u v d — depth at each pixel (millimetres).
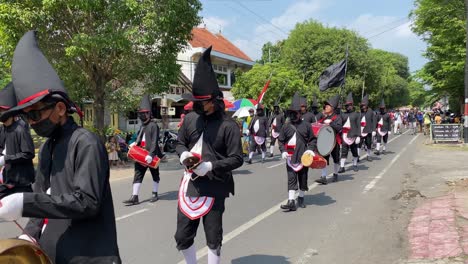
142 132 8406
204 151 3941
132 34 13125
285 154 7570
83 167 2166
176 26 14477
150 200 8672
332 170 12547
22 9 12711
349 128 12008
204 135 3951
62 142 2281
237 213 7453
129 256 5316
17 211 1959
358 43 38125
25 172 5840
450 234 5699
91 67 14750
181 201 3932
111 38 12828
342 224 6633
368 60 38375
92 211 2137
